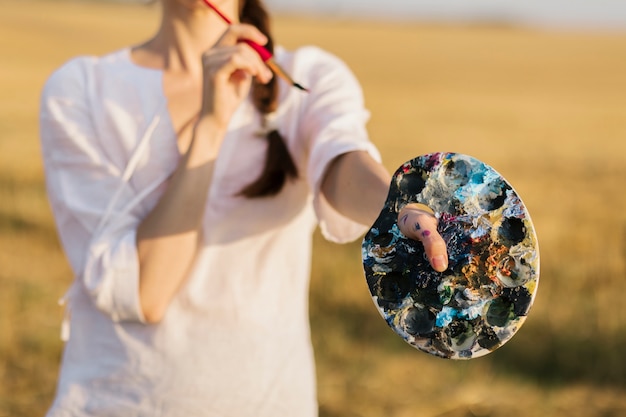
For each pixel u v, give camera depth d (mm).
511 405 4172
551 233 7785
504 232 1295
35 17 45156
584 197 9969
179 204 1511
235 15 1676
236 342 1562
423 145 14523
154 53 1660
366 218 1445
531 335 4969
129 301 1510
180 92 1619
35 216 7621
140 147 1583
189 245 1521
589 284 6047
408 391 4262
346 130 1558
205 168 1511
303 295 1653
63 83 1615
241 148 1584
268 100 1593
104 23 44438
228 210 1580
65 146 1597
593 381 4512
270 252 1598
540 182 11148
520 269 1289
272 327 1590
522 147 14844
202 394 1548
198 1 1620
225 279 1570
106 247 1538
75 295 1598
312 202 1647
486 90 27250
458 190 1312
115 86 1612
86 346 1585
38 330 4887
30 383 4305
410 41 47000
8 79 23625
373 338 4902
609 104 23938
